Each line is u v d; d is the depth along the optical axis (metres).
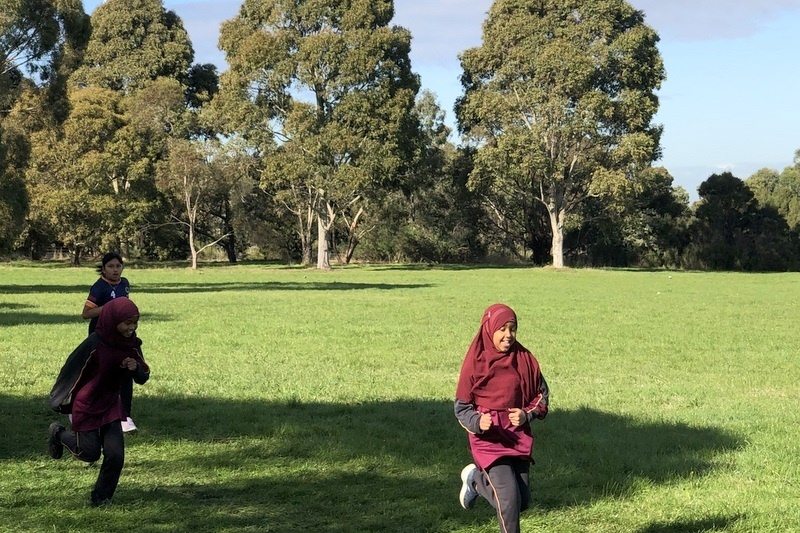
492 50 60.81
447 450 8.11
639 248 75.50
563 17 60.78
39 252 73.50
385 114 56.78
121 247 65.00
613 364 14.88
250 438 8.64
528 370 5.15
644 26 60.19
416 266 69.25
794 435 9.09
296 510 6.32
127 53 72.12
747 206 76.19
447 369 13.89
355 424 9.30
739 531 6.05
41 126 39.78
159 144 63.31
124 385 8.48
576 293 35.16
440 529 5.97
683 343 17.89
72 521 5.95
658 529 6.09
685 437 8.87
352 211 74.81
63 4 34.28
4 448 7.96
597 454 8.09
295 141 56.78
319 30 58.75
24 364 13.18
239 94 57.59
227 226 74.94
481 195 70.81
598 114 57.38
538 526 6.12
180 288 37.25
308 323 20.98
